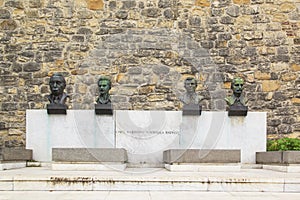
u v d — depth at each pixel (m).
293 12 11.34
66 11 11.30
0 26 11.21
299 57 11.25
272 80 11.19
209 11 11.39
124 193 4.86
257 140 8.26
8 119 11.03
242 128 8.26
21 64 11.16
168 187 5.09
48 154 8.07
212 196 4.68
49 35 11.23
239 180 5.12
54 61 11.18
